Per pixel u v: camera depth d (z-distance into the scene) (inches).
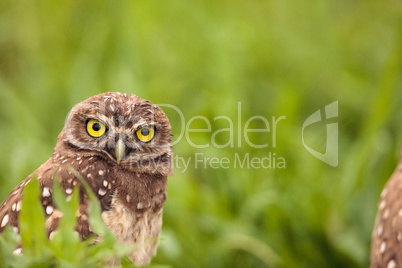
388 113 436.1
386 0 597.9
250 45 534.6
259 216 405.4
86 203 285.6
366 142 423.5
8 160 452.8
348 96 516.1
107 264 276.4
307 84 517.3
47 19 549.0
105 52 506.9
